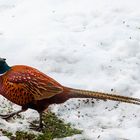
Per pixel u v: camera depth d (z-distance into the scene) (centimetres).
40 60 1911
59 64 1891
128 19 2234
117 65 1892
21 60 1909
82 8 2330
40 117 1456
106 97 1387
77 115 1592
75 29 2156
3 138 1366
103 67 1880
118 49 2000
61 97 1404
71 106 1634
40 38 2066
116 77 1820
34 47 1989
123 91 1744
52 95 1398
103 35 2098
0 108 1562
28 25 2189
